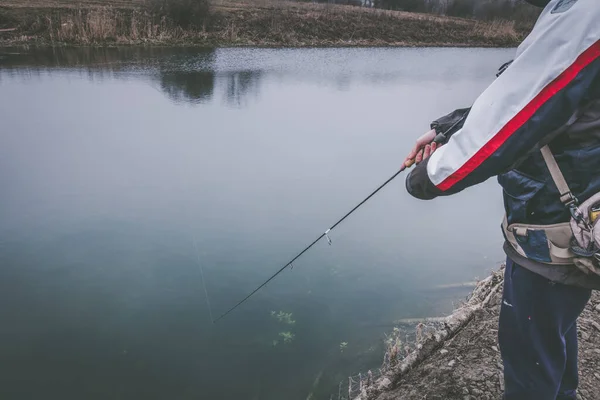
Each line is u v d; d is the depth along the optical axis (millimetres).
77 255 4629
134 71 13867
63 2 19391
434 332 2703
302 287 4312
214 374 3309
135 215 5430
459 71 17016
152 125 9078
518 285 1379
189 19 19625
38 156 7090
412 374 2445
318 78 14672
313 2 28266
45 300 4016
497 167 1130
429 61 18984
